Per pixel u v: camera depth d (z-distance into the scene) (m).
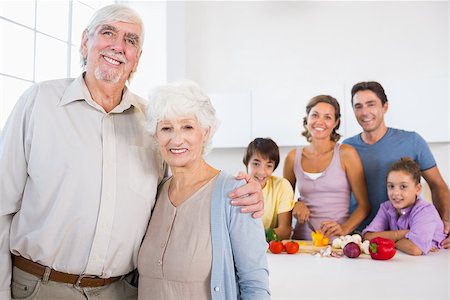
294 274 1.57
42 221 1.04
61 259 1.04
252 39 2.79
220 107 2.67
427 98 2.30
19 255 1.07
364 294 1.32
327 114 2.40
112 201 1.05
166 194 1.11
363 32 2.60
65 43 2.25
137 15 1.13
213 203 1.00
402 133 2.31
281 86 2.73
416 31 2.52
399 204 2.08
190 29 2.90
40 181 1.03
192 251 0.97
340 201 2.36
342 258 1.88
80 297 1.06
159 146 1.05
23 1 1.94
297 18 2.72
